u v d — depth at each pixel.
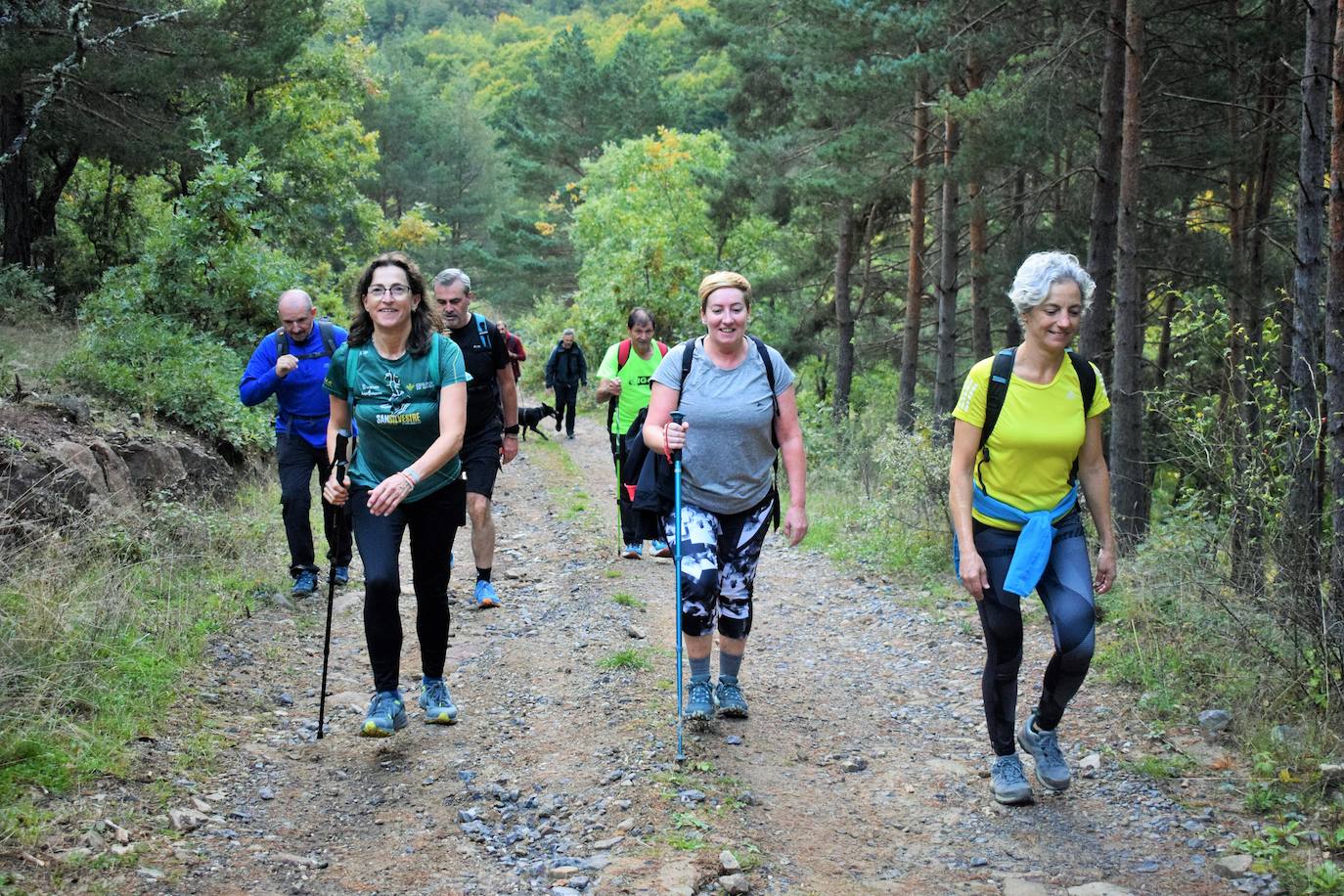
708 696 4.74
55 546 5.50
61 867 3.18
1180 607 5.61
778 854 3.59
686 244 29.06
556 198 47.78
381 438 4.23
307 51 25.30
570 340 17.92
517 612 6.75
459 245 62.66
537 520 10.20
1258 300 14.15
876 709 5.20
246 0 17.97
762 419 4.45
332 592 4.54
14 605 4.73
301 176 24.44
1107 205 11.81
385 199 63.47
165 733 4.30
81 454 6.68
